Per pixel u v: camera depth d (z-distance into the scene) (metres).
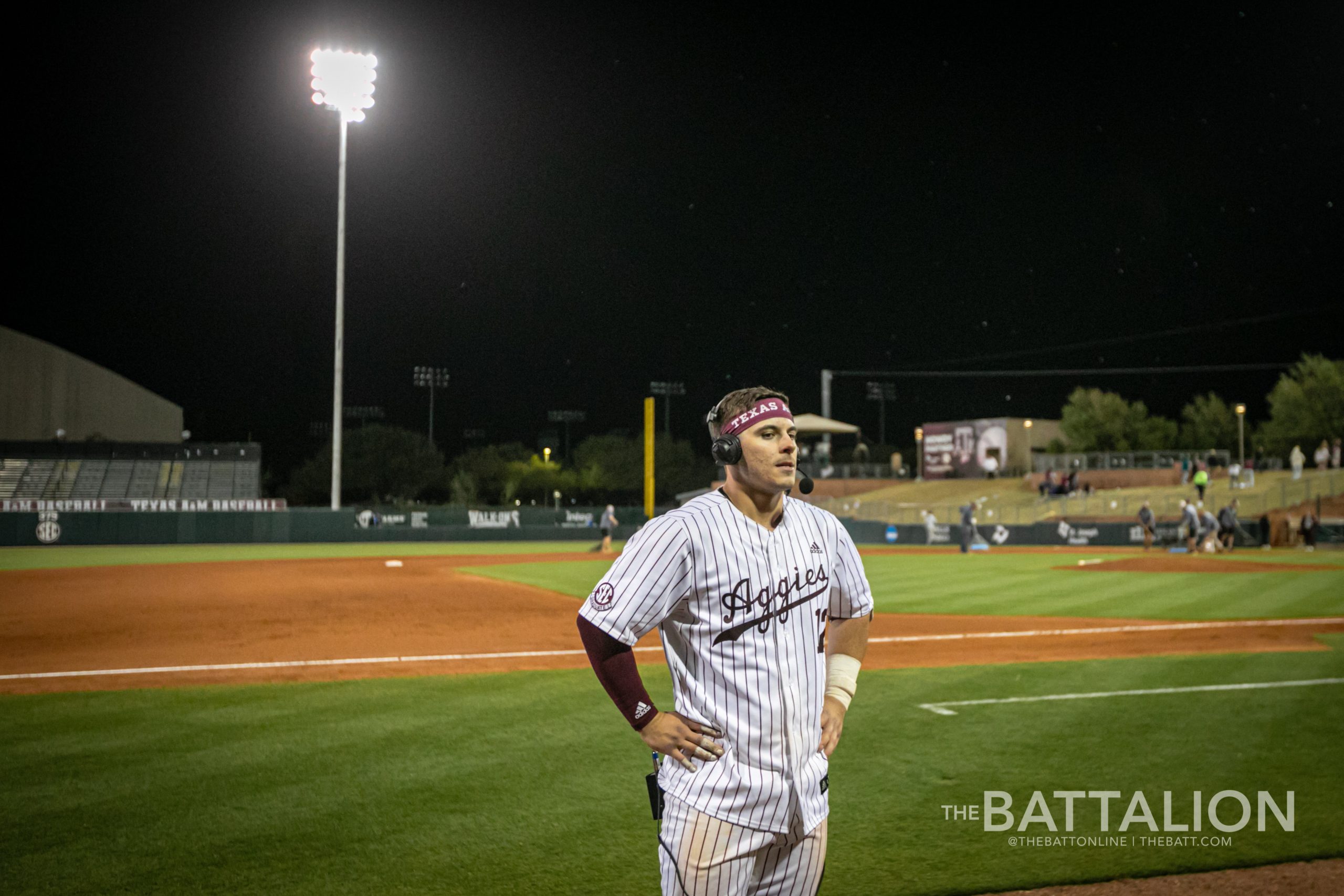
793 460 2.41
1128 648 10.46
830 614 2.74
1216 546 30.95
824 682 2.48
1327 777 5.48
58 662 9.57
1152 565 23.66
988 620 12.98
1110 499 42.22
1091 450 58.88
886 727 6.65
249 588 18.34
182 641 11.05
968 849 4.40
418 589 18.00
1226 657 9.74
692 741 2.31
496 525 45.31
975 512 45.28
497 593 17.38
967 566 24.61
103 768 5.61
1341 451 51.59
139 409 69.44
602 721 6.84
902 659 9.65
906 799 5.09
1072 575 20.92
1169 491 42.88
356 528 42.03
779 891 2.43
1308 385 53.22
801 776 2.39
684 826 2.34
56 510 38.09
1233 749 6.07
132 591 17.64
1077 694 7.82
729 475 2.51
